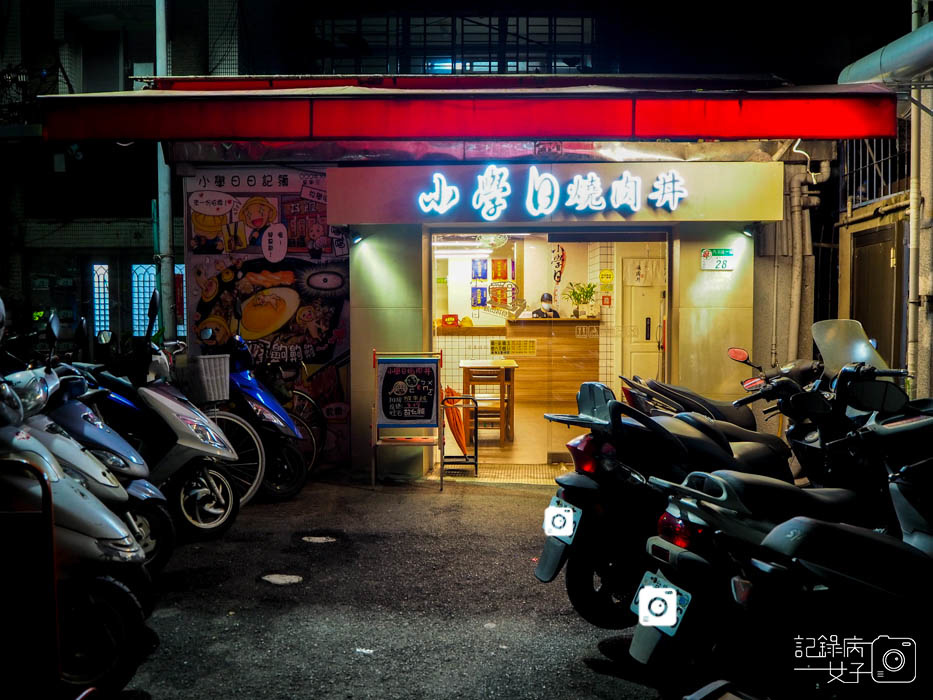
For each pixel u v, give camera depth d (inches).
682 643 121.0
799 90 258.5
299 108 265.3
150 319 234.8
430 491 303.4
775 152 333.7
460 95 263.0
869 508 140.8
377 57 491.8
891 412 140.2
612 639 161.8
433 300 351.3
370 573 203.3
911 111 279.4
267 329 356.8
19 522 114.9
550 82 312.5
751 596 109.0
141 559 141.8
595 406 157.6
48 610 113.8
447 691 137.2
